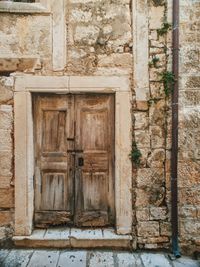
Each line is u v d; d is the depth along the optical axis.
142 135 3.85
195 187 3.83
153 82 3.84
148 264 3.51
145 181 3.85
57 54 3.82
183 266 3.48
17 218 3.85
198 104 3.82
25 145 3.86
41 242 3.83
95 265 3.46
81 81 3.83
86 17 3.84
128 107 3.84
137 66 3.83
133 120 3.86
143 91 3.83
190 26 3.82
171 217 3.80
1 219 3.87
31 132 3.93
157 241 3.84
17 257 3.61
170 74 3.77
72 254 3.71
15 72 3.85
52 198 4.05
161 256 3.71
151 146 3.85
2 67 3.84
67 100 4.03
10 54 3.83
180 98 3.82
